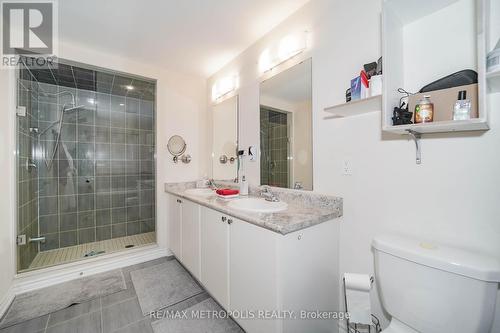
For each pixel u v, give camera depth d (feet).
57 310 5.23
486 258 2.71
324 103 4.76
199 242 5.83
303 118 5.23
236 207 4.81
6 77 5.63
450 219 3.14
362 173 4.15
